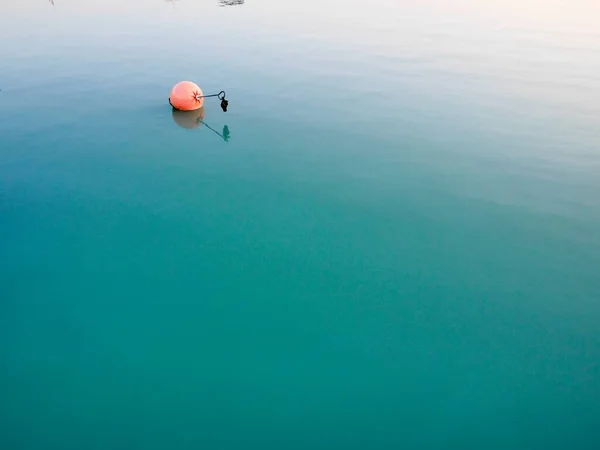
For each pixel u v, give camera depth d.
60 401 7.66
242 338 8.70
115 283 9.80
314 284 9.80
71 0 35.84
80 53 23.42
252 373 8.10
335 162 13.88
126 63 22.08
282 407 7.58
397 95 18.39
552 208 11.74
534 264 10.12
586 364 8.13
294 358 8.34
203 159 14.16
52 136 15.30
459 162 13.73
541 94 18.12
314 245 10.78
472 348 8.46
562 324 8.82
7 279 9.78
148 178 13.17
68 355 8.38
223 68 21.47
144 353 8.42
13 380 7.94
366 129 15.76
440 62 21.94
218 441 7.07
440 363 8.23
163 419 7.37
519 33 26.61
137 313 9.16
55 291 9.58
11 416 7.41
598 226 11.09
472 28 27.77
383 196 12.33
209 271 10.12
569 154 14.02
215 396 7.76
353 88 19.14
